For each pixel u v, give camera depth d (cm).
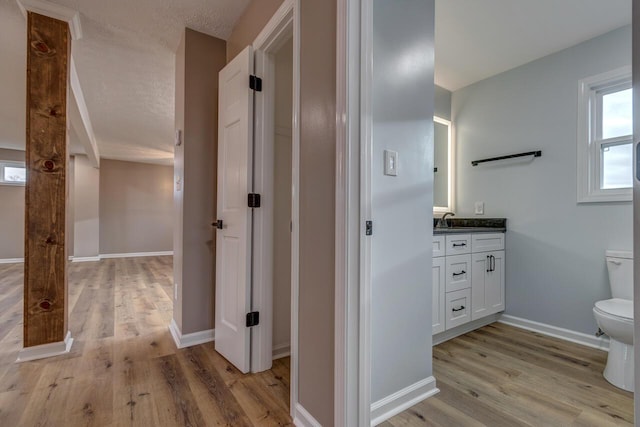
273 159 201
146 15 220
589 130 240
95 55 274
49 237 207
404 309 158
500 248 280
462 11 212
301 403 142
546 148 263
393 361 153
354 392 117
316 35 136
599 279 233
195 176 236
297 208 146
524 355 216
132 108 397
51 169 206
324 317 128
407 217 160
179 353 216
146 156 688
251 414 149
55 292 210
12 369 189
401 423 144
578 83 246
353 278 117
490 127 301
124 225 737
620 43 227
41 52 203
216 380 181
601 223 233
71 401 158
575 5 205
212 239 242
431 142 173
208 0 205
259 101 195
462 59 271
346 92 117
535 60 271
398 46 157
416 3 167
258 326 193
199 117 239
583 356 215
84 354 212
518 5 206
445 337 240
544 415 150
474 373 190
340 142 118
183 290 229
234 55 233
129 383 176
